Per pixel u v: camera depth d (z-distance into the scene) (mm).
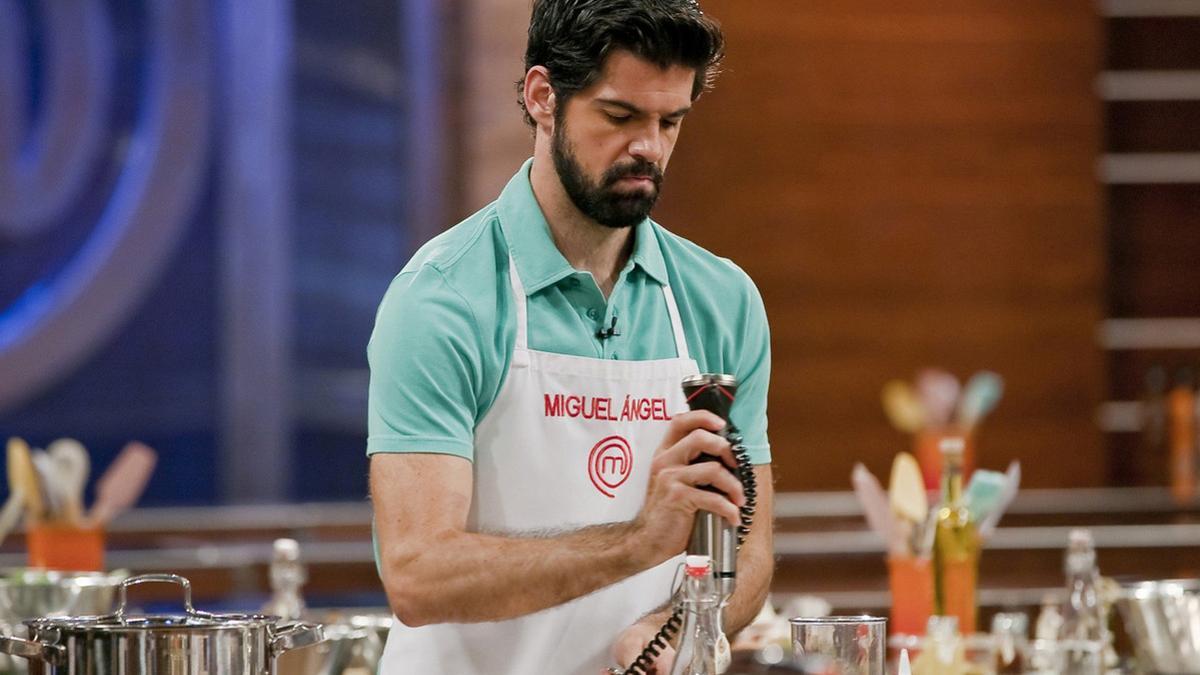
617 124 3975
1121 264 11000
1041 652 5488
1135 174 10977
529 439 4238
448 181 10656
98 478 11797
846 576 8555
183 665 3750
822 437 10633
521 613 3857
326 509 9109
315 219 11875
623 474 4320
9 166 10953
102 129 11500
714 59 4156
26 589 5348
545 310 4293
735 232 10625
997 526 9156
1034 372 10742
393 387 4074
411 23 11727
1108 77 10953
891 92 10703
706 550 3566
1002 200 10734
